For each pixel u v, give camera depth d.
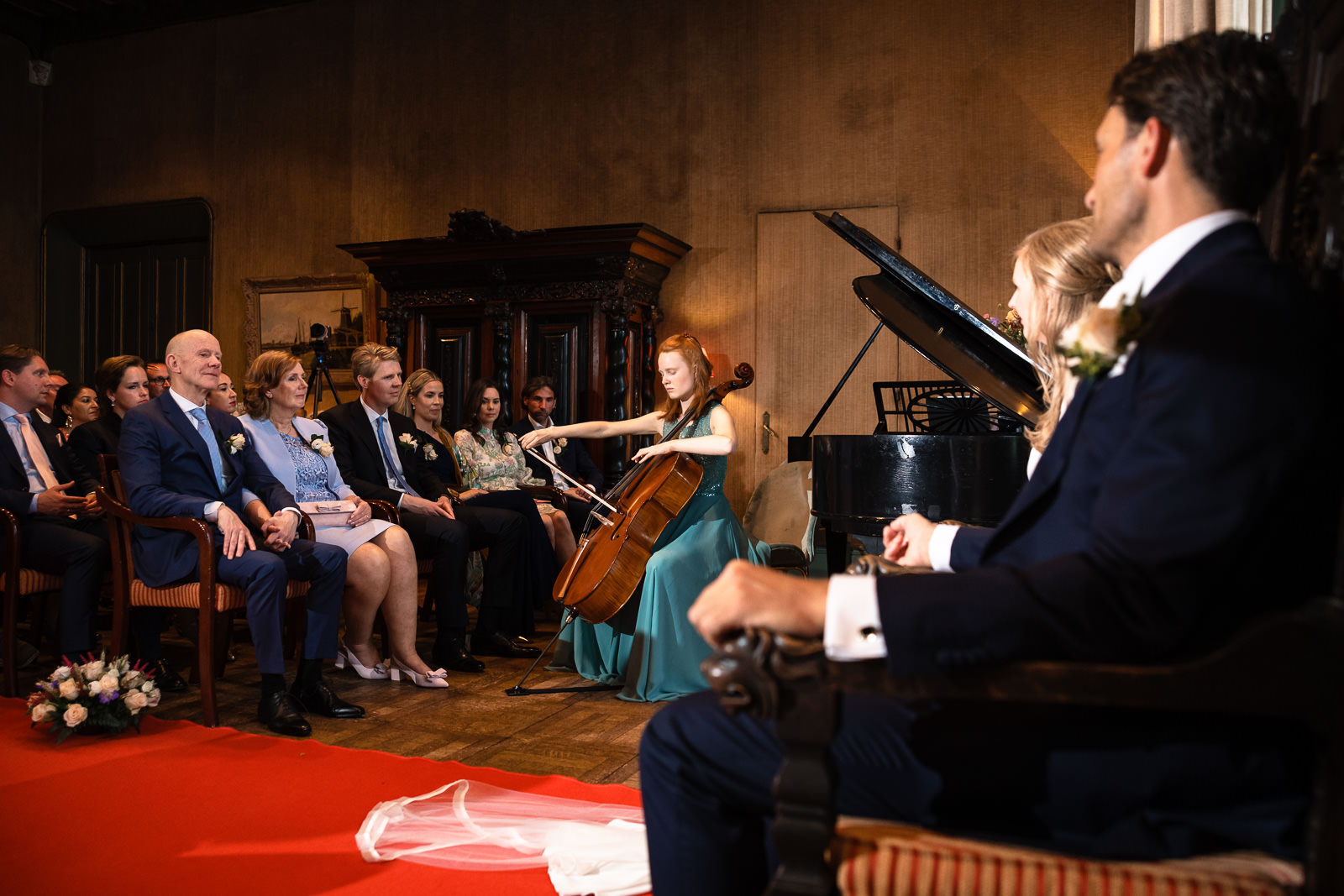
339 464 4.46
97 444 4.62
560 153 7.54
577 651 4.09
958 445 3.20
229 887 1.96
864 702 1.19
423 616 5.27
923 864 0.99
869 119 6.73
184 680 3.91
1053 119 6.32
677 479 3.92
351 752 2.93
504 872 2.05
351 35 8.17
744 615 1.06
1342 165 1.11
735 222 7.06
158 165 8.83
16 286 9.10
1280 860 0.97
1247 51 1.10
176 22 8.70
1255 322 0.96
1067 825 1.06
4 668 3.58
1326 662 0.89
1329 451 0.94
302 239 8.31
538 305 6.82
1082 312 1.90
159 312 9.10
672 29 7.23
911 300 3.33
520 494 4.94
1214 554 0.92
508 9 7.68
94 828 2.29
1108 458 1.08
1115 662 0.97
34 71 9.16
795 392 6.88
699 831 1.21
